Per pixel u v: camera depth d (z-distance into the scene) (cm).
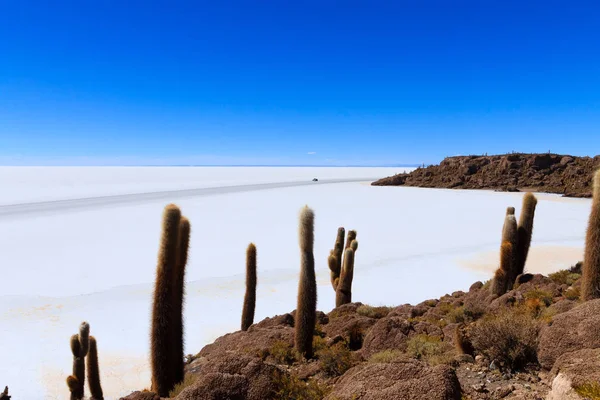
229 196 7412
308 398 461
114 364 1257
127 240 3444
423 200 6625
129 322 1630
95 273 2402
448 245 3131
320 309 1722
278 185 10588
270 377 478
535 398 421
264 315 1677
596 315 515
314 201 6525
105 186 10256
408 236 3512
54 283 2189
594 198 741
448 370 402
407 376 417
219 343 974
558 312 755
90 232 3825
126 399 572
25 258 2770
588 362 412
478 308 893
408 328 749
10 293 2002
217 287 2069
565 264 2422
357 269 2389
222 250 2975
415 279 2188
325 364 670
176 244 601
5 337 1468
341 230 1334
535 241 3167
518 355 532
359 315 1050
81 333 809
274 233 3694
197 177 15425
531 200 1070
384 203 6216
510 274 1017
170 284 600
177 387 568
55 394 1093
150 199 6862
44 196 7475
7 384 1138
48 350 1366
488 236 3522
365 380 432
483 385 494
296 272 2375
